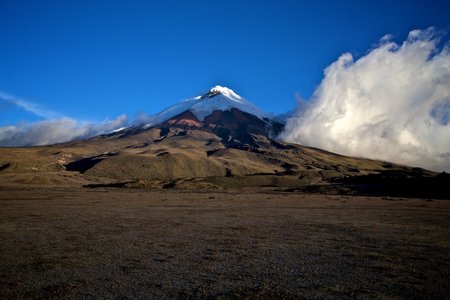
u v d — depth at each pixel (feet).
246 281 49.98
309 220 130.62
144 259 63.72
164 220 127.54
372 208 189.67
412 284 48.70
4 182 550.77
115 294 44.11
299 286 47.67
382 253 70.08
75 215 142.82
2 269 56.54
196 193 369.09
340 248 75.20
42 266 58.44
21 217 134.72
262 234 94.68
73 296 43.29
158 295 43.78
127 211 162.30
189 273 54.13
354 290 45.96
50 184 568.41
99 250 71.82
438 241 85.10
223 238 87.51
